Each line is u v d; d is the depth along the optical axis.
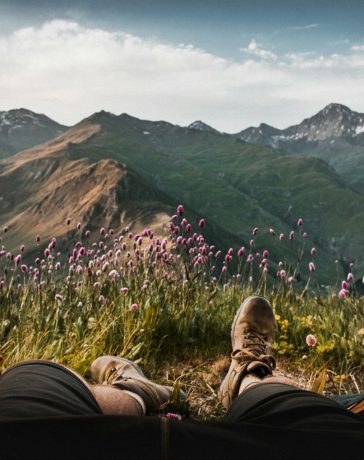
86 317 4.05
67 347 3.58
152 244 5.35
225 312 4.72
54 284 4.90
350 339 4.05
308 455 0.91
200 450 0.90
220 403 2.62
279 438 0.97
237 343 3.21
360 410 1.75
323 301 4.90
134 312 4.26
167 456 0.87
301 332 4.28
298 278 5.23
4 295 4.19
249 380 1.83
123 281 4.90
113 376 2.32
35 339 3.61
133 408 1.51
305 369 3.74
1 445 0.84
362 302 4.91
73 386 1.23
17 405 1.02
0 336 3.54
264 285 5.26
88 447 0.86
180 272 5.28
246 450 0.91
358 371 3.74
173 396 2.54
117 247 5.66
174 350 3.97
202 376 3.45
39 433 0.88
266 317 3.30
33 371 1.26
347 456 0.92
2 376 1.24
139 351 3.73
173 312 4.32
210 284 5.47
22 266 5.00
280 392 1.26
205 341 4.21
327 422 1.06
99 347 3.55
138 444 0.89
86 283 5.08
